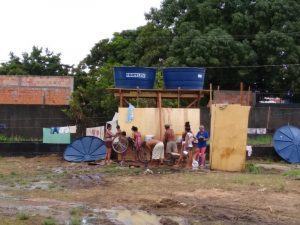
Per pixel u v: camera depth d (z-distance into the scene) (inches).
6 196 596.1
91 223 461.1
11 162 986.7
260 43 1517.0
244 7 1594.5
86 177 758.5
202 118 1306.6
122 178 753.6
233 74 1540.4
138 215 497.4
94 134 1120.8
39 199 577.9
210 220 482.0
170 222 467.8
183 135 917.8
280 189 658.8
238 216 499.8
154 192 629.0
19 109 1267.2
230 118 884.6
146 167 892.0
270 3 1557.6
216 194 620.4
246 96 1424.7
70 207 530.9
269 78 1567.4
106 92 1254.3
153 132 975.6
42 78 1662.2
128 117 976.3
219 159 882.8
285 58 1528.1
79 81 1691.7
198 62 1470.2
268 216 504.4
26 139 1201.4
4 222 451.8
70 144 1000.2
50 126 1258.6
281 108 1359.5
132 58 1647.4
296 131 1093.8
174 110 984.3
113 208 528.4
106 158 948.6
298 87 1552.7
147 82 988.6
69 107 1279.5
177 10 1657.2
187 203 556.4
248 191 643.5
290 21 1565.0
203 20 1596.9
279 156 1087.0
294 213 520.4
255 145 1131.3
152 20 1711.4
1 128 1264.8
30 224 448.8
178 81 990.4
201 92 1001.5
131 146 958.4
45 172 824.9
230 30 1578.5
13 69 2027.6
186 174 807.1
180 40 1528.1
